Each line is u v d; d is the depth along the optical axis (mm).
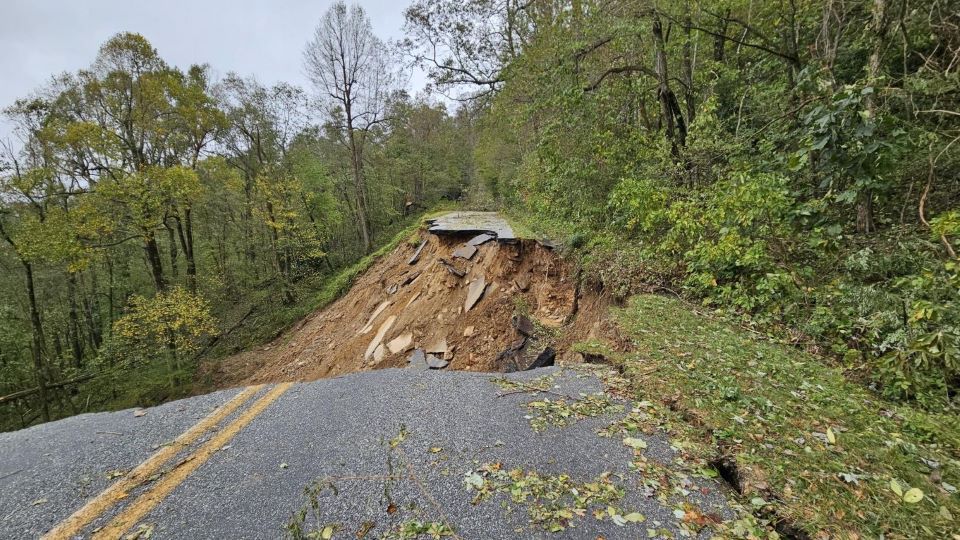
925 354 2953
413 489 2289
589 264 7246
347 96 21125
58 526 2145
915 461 2338
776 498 2068
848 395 3105
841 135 3928
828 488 2105
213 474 2557
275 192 18406
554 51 8062
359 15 20547
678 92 8555
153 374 13406
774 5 7102
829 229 4301
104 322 19469
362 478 2412
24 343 15516
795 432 2633
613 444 2660
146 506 2277
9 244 13328
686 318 4840
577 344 4895
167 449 2891
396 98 22531
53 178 13188
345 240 25000
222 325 16797
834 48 5598
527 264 8930
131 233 13844
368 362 10016
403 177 29406
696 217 5727
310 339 14617
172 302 13273
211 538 2010
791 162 4285
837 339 3893
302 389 3898
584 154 7965
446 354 8477
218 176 16109
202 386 13312
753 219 4875
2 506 2314
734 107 8055
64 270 15258
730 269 5148
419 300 10727
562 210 9391
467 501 2170
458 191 33688
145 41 13625
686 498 2137
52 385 13719
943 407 2867
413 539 1922
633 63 8211
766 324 4488
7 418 14883
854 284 4160
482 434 2850
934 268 3621
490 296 8922
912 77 4383
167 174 13195
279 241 18578
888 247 4328
